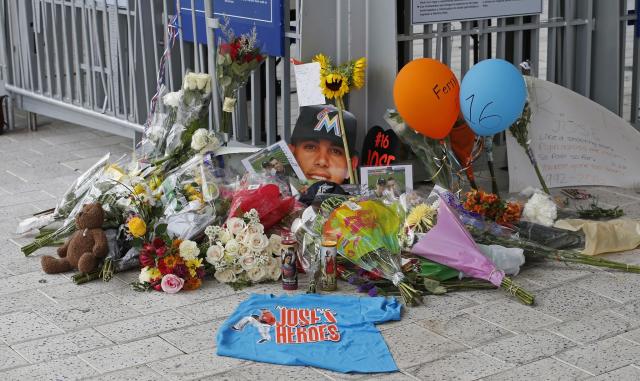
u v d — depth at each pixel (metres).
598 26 6.74
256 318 4.24
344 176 5.73
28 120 8.13
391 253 4.57
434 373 3.77
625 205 5.91
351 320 4.23
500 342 4.04
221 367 3.83
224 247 4.71
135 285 4.65
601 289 4.62
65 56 7.50
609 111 6.25
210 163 5.16
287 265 4.62
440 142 5.50
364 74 5.77
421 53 9.09
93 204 4.84
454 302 4.48
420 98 5.16
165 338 4.11
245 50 5.41
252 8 5.94
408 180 5.57
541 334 4.12
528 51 6.87
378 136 5.78
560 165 6.21
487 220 5.08
